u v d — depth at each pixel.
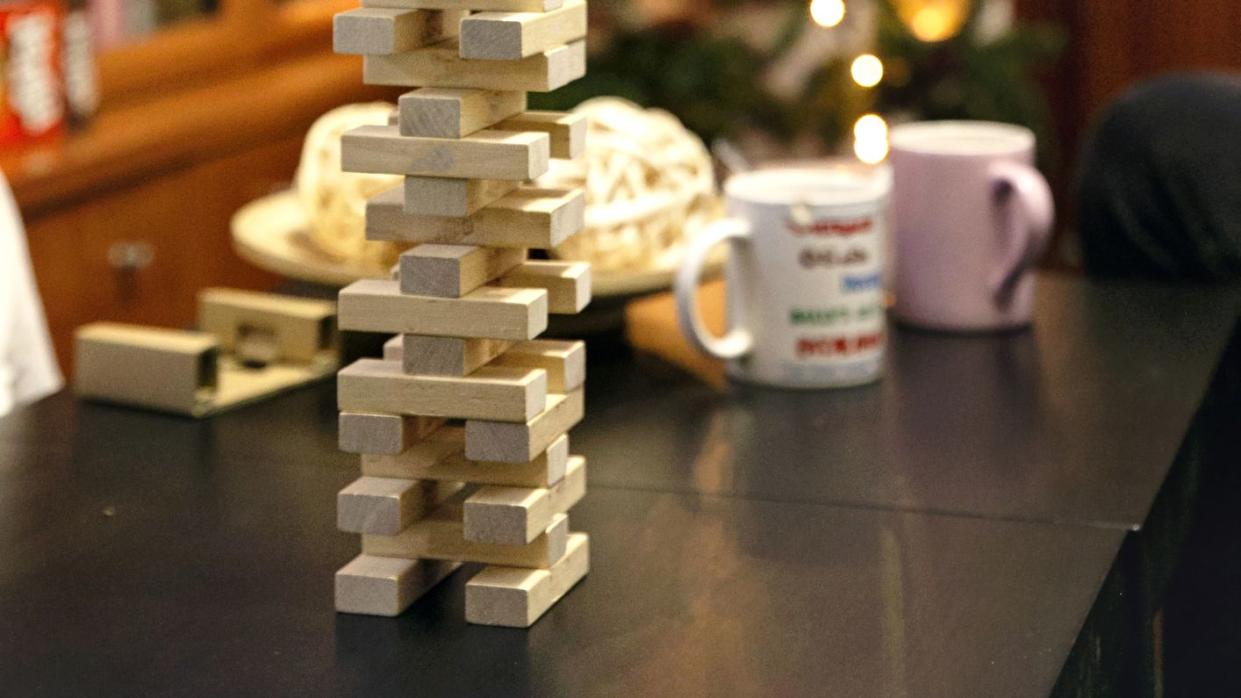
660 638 1.02
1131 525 1.14
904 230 1.49
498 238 1.02
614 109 1.48
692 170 1.46
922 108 3.51
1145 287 1.60
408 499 1.05
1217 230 1.83
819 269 1.35
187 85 3.22
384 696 0.97
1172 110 1.88
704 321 1.52
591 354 1.44
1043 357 1.43
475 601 1.03
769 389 1.37
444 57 1.01
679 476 1.22
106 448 1.25
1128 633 1.13
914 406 1.33
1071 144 3.97
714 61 3.46
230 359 1.39
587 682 0.98
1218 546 1.58
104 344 1.32
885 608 1.05
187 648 1.01
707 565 1.09
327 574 1.08
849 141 3.55
